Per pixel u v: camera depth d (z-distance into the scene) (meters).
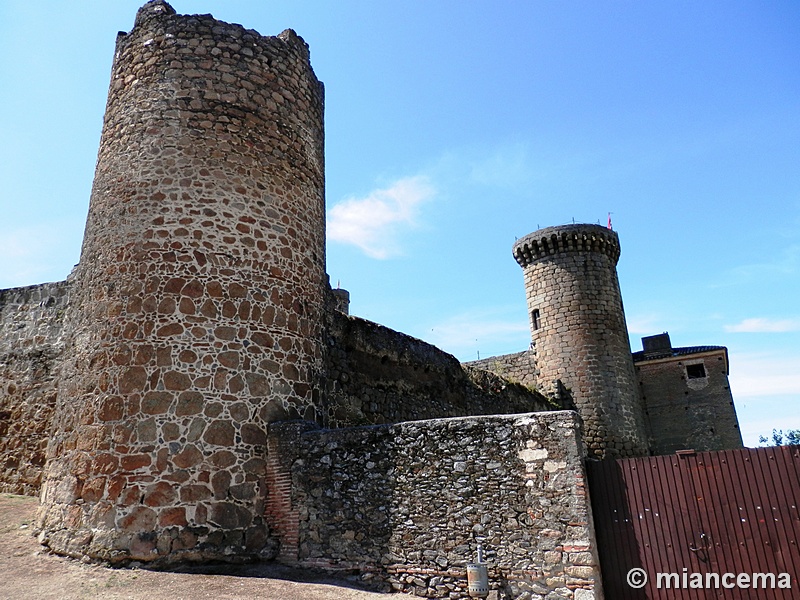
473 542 8.74
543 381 29.69
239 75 12.56
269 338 11.26
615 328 30.05
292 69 13.61
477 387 22.23
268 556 9.81
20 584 8.04
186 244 10.99
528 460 8.84
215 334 10.65
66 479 9.91
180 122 11.78
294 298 11.99
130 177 11.55
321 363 12.46
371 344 16.36
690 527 8.36
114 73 12.98
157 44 12.46
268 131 12.62
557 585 8.12
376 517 9.47
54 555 9.33
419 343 19.06
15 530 10.70
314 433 10.37
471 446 9.25
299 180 12.98
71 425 10.33
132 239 11.02
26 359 15.66
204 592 7.98
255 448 10.43
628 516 8.66
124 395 9.94
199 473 9.73
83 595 7.60
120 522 9.16
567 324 29.83
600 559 8.57
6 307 16.53
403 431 9.77
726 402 31.69
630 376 29.91
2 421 15.16
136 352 10.20
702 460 8.57
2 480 14.52
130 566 8.90
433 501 9.18
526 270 32.28
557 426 8.85
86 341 10.77
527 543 8.46
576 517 8.32
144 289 10.62
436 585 8.73
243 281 11.26
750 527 8.09
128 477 9.41
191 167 11.52
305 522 9.86
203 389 10.23
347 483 9.84
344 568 9.36
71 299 12.39
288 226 12.35
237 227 11.52
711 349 32.72
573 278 30.50
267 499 10.23
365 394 15.64
